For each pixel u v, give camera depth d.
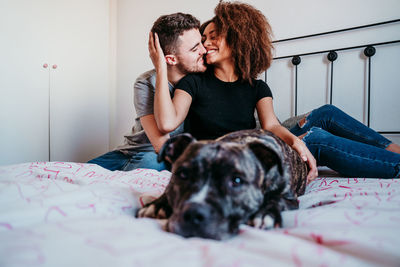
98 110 4.12
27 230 0.70
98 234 0.68
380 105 2.64
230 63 1.94
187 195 0.88
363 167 1.65
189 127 1.96
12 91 3.07
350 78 2.78
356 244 0.64
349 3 2.80
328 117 2.05
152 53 1.89
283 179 1.11
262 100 1.92
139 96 2.07
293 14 3.08
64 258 0.56
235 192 0.90
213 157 0.92
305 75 3.00
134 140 2.27
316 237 0.70
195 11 3.68
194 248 0.65
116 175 1.63
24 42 3.18
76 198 1.00
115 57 4.32
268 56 2.03
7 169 1.55
